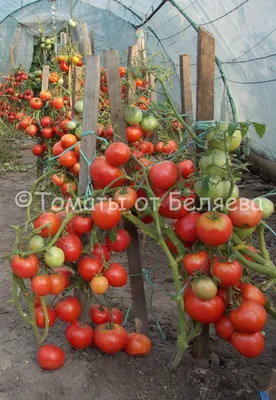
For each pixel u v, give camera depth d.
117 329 2.29
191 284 1.95
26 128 4.76
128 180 2.23
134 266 2.44
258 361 2.38
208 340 2.32
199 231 1.84
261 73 5.05
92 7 10.74
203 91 1.94
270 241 4.23
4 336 2.61
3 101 8.72
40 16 10.94
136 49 3.91
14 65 11.20
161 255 3.89
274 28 4.28
